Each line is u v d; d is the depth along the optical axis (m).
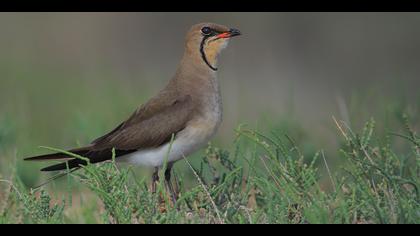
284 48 30.47
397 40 30.08
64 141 18.47
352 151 10.82
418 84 27.67
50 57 30.00
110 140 11.97
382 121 14.88
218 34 12.21
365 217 9.61
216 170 11.91
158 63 30.72
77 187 12.91
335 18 30.77
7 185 11.41
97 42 30.73
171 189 11.96
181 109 11.86
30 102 23.20
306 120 21.86
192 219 9.91
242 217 9.72
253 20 30.98
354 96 15.30
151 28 31.27
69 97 23.08
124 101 19.66
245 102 20.94
